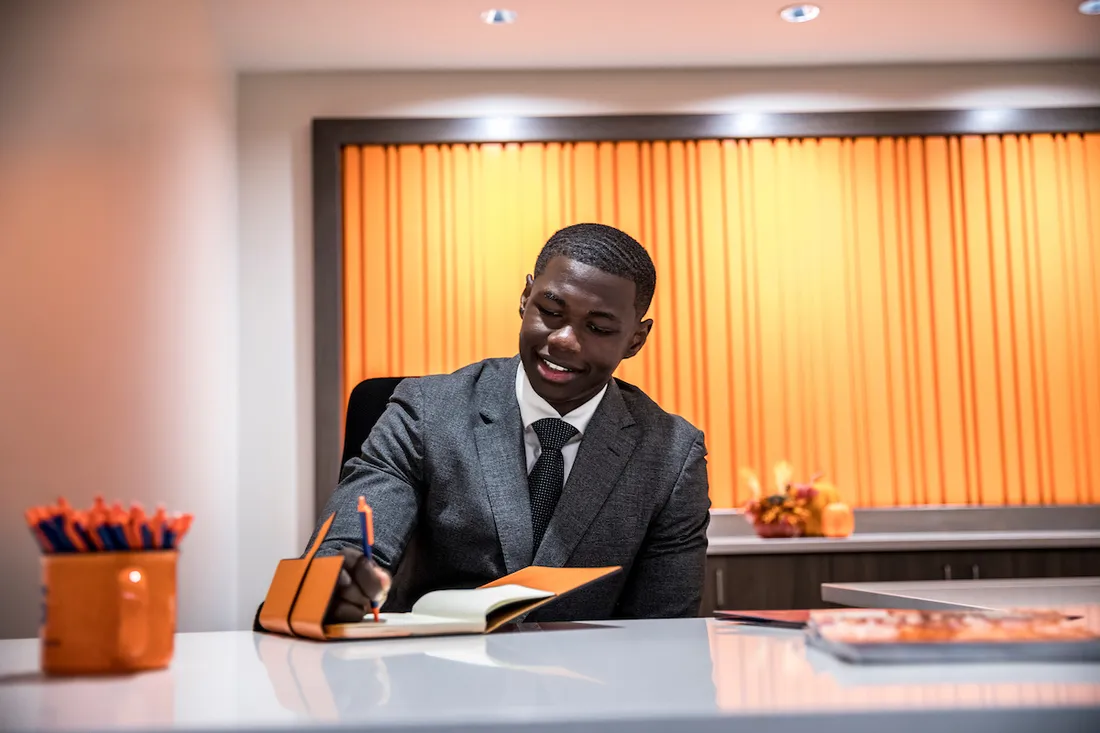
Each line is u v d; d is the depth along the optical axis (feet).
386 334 11.84
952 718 1.79
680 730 1.80
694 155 12.07
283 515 11.77
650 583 4.74
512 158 12.01
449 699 2.05
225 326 11.51
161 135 9.67
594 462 4.67
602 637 3.15
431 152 12.01
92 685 2.36
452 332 11.82
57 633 2.53
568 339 4.50
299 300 11.98
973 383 11.91
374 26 11.14
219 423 11.19
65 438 8.40
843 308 11.94
